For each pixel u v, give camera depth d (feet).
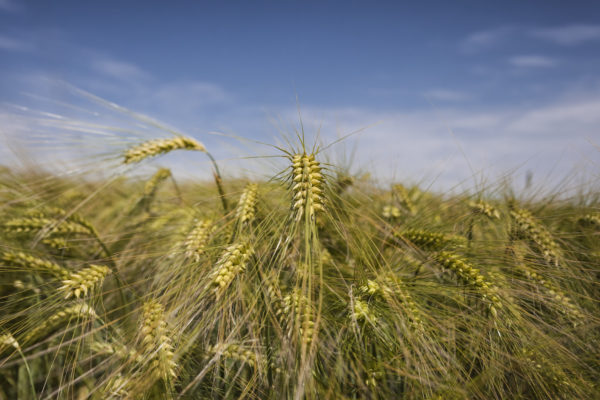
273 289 1.24
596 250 1.63
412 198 2.12
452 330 1.22
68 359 1.41
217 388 1.26
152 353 1.10
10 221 1.61
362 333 1.13
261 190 1.48
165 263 1.58
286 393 1.11
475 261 1.37
